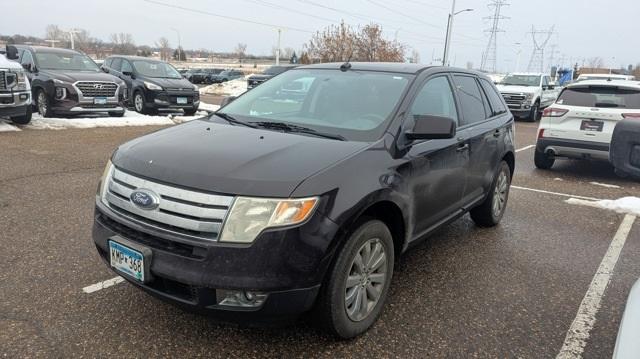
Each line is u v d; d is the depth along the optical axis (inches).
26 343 109.8
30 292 132.7
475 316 132.0
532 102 727.7
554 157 343.3
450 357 112.8
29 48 496.4
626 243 196.7
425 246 185.3
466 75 189.9
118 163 116.6
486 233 203.8
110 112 502.3
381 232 119.6
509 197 270.4
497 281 155.2
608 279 160.1
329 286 106.8
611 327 129.5
